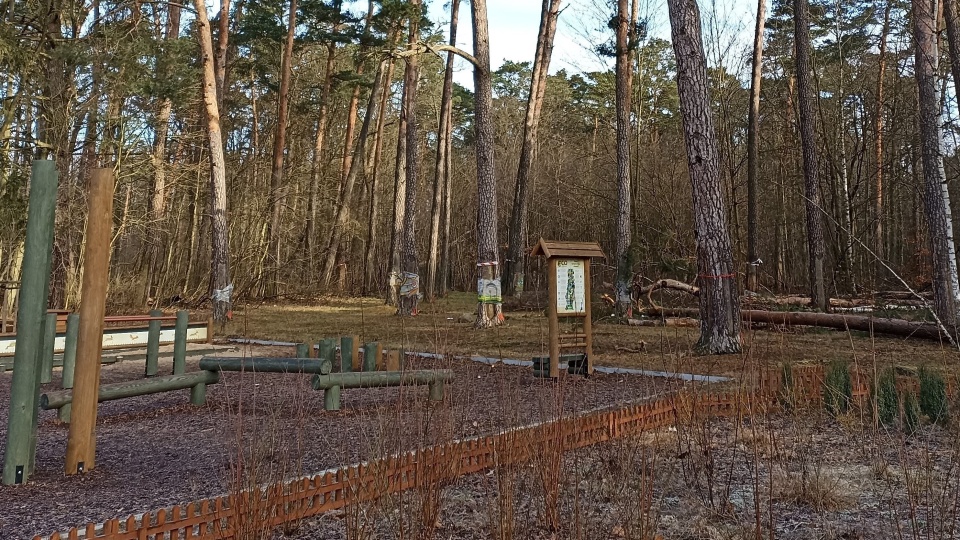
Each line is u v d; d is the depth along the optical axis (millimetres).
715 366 8391
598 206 30438
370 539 3002
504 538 2953
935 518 3496
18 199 13820
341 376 6387
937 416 5512
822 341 11750
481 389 7484
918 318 13258
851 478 4242
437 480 3125
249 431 5617
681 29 10109
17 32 13734
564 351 10773
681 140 27250
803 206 26422
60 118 14906
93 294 4543
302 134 32562
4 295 12664
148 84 15141
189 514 2881
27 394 4238
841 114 21250
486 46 14602
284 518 3193
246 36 24750
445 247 29188
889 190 26625
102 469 4547
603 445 4715
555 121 38312
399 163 25406
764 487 4066
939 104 12117
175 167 20188
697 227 9992
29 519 3477
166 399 7430
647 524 2971
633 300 16906
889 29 20359
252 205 24219
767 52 24734
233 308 22000
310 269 28688
